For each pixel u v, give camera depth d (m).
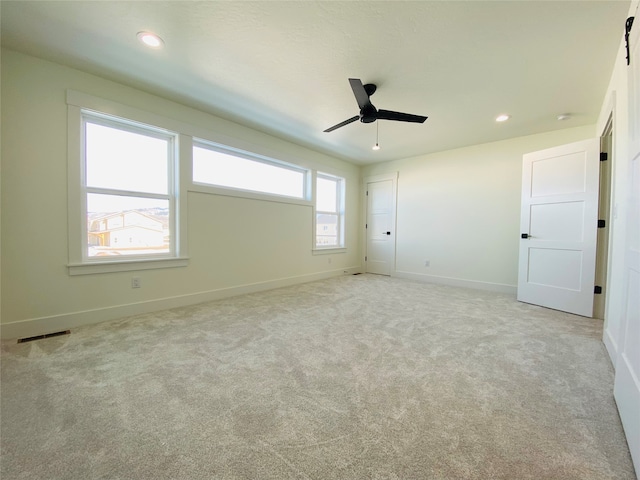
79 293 2.53
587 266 2.92
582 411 1.35
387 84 2.59
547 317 2.87
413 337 2.28
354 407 1.38
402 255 5.26
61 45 2.12
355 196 5.83
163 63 2.34
